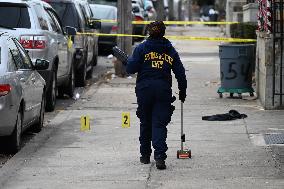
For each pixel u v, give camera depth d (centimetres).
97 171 2544
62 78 4316
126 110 4003
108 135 3231
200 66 6406
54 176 2477
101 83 5334
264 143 3000
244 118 3641
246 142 3031
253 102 4231
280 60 3841
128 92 4797
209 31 12125
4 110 2738
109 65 6775
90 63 5778
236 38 5856
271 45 3834
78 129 3409
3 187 2331
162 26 2575
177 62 2577
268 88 3878
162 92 2541
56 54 4009
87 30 5612
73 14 5188
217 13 15112
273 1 3806
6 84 2744
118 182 2380
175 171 2519
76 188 2312
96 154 2831
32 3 3959
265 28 3966
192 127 3412
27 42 3750
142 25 8894
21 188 2319
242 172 2486
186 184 2333
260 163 2622
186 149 2884
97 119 3694
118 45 5669
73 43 4834
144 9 10062
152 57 2555
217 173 2478
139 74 2577
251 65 4388
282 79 3862
